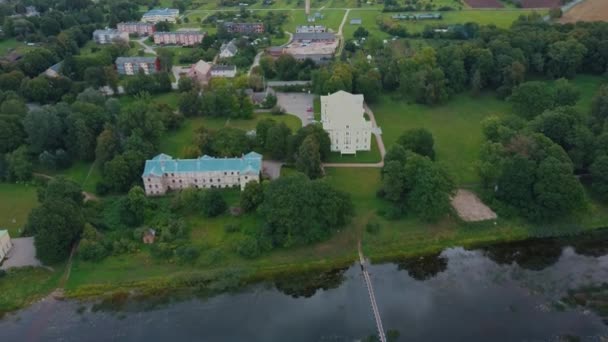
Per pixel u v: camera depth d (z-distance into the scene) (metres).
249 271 175.75
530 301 160.62
